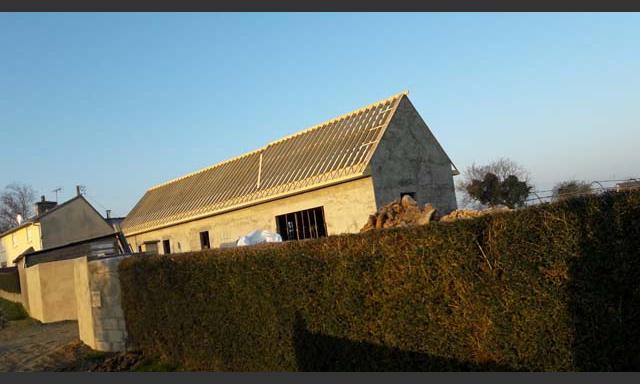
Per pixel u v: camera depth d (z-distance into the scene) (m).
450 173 20.58
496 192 35.47
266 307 7.92
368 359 6.45
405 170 18.73
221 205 23.27
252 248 8.33
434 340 5.82
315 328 7.14
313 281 7.16
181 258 9.88
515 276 5.14
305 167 20.36
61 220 40.97
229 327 8.65
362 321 6.54
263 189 21.31
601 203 4.70
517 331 5.12
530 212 5.07
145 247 29.88
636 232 4.57
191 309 9.55
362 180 17.64
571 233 4.78
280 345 7.68
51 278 20.83
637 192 4.61
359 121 20.66
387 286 6.27
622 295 4.61
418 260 5.95
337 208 18.33
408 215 12.30
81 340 13.70
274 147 25.14
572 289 4.77
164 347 10.36
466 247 5.51
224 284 8.76
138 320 11.16
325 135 21.91
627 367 4.58
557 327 4.85
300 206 19.64
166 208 29.50
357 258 6.60
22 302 27.05
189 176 31.92
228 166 27.91
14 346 14.77
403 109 19.50
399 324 6.13
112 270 12.08
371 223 12.90
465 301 5.54
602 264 4.64
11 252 50.16
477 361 5.48
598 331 4.65
